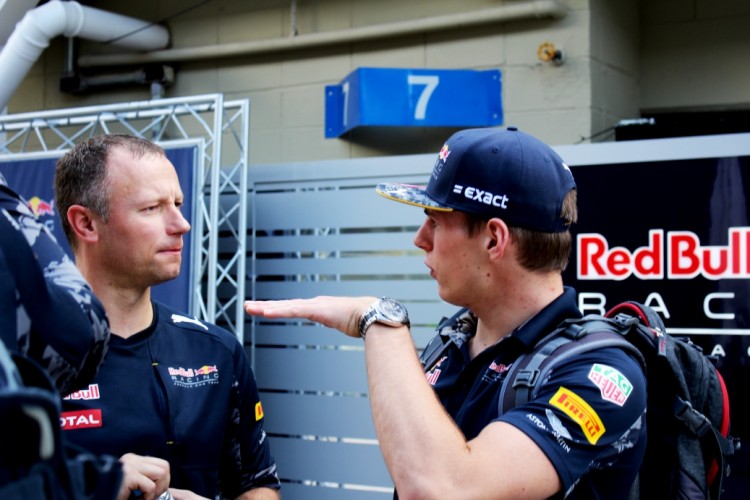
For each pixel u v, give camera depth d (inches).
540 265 58.8
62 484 32.8
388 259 192.4
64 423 68.1
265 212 208.1
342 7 238.7
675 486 59.3
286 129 247.0
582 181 173.5
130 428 69.9
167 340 75.4
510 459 50.4
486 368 59.2
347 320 58.2
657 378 60.3
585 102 206.4
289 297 203.3
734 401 159.2
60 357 46.9
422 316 187.8
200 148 187.8
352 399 191.8
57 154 199.8
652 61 231.3
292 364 199.3
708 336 162.9
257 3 251.1
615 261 170.1
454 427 52.0
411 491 49.9
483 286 59.5
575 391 52.8
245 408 79.6
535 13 207.8
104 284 72.6
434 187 60.1
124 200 70.7
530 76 213.3
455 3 222.7
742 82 221.1
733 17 221.8
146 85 268.1
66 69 275.6
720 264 162.4
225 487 80.4
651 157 168.4
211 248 186.7
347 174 198.1
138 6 269.4
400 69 217.6
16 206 50.5
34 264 45.9
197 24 260.7
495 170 57.7
